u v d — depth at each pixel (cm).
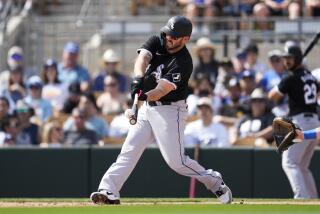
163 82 2617
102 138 4738
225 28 5738
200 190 4216
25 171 4366
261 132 4425
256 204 2700
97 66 6000
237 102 4816
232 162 4231
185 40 2653
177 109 2697
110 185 2731
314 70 5084
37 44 5959
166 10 6369
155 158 4259
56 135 4600
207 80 4947
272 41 5603
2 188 4375
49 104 5188
